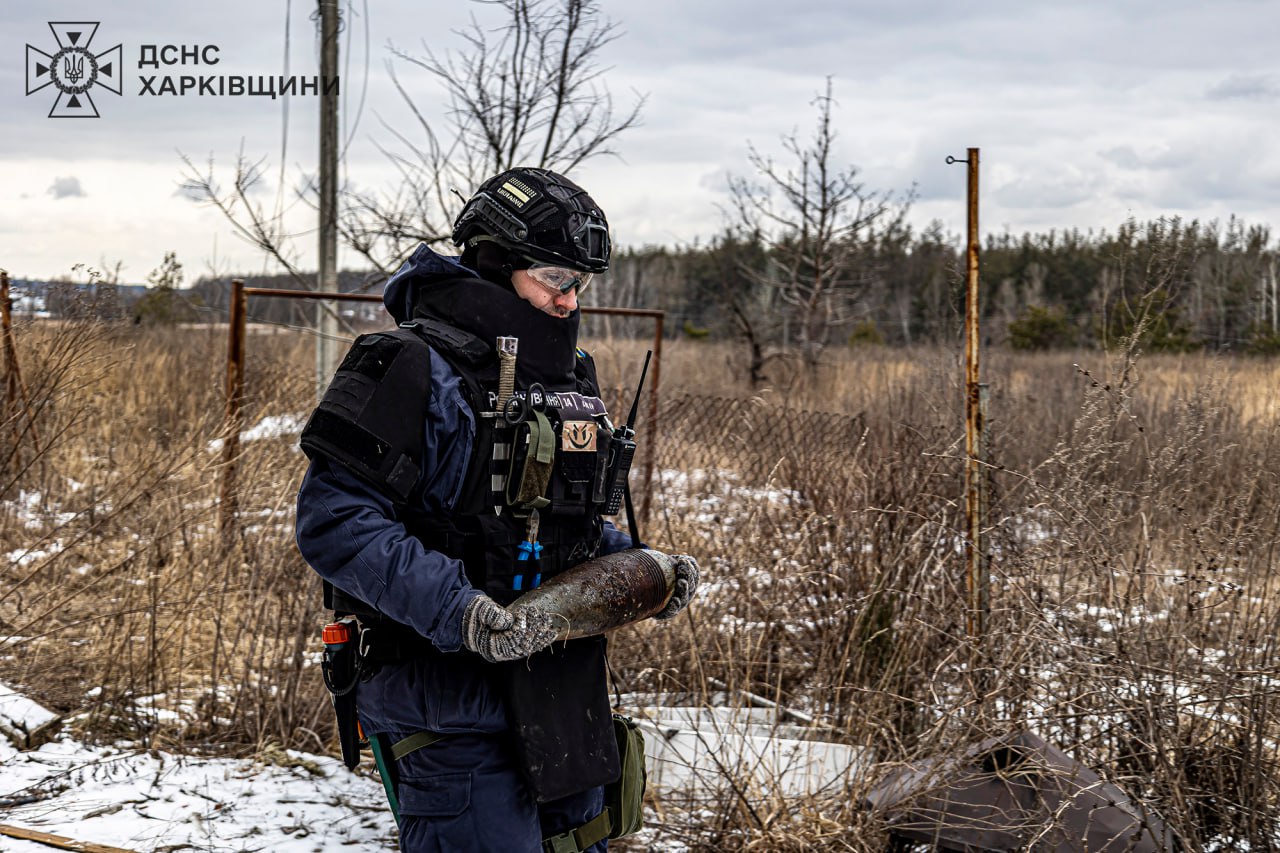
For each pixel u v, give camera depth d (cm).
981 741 329
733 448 612
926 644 399
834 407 918
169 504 477
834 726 386
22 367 485
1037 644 347
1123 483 404
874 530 433
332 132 802
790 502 484
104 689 418
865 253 1830
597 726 237
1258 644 338
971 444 394
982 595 379
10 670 433
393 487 215
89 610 471
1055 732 354
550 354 237
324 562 216
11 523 539
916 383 664
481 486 225
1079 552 369
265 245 801
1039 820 302
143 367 816
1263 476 396
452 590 209
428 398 222
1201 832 323
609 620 231
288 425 571
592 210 240
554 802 240
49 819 337
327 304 802
